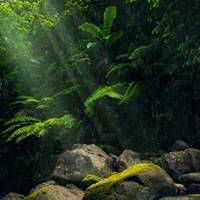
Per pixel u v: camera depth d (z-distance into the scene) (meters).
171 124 6.49
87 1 9.22
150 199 3.97
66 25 9.41
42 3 9.61
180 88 6.62
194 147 5.87
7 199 5.15
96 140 7.08
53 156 6.72
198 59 5.70
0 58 8.41
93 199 4.02
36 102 7.59
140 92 6.87
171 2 6.57
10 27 8.34
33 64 8.71
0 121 7.48
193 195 4.09
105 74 7.99
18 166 7.09
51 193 4.34
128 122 7.05
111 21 7.64
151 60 6.75
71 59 8.66
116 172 5.20
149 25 7.74
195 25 6.23
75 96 7.92
